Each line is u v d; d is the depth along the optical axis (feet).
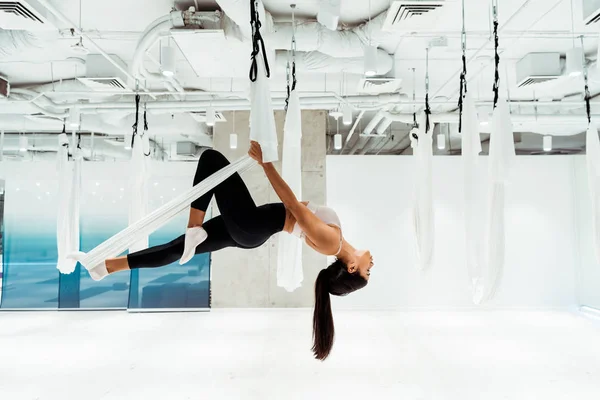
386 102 22.74
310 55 18.78
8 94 22.03
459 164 28.07
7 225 28.45
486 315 26.17
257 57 8.32
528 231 28.19
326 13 14.55
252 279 27.94
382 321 24.48
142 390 13.89
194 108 23.27
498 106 10.91
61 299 28.35
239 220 7.70
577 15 16.30
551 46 19.08
